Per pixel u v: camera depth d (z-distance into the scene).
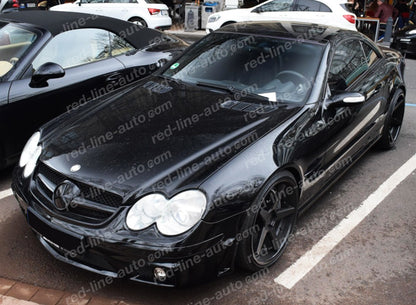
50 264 3.00
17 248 3.16
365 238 3.42
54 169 2.73
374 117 4.26
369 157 4.89
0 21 4.68
